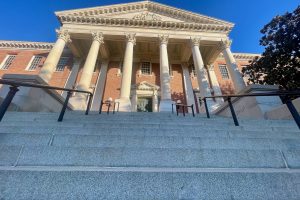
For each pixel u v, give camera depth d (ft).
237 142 9.60
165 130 12.05
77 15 57.11
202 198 5.59
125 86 47.29
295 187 5.81
